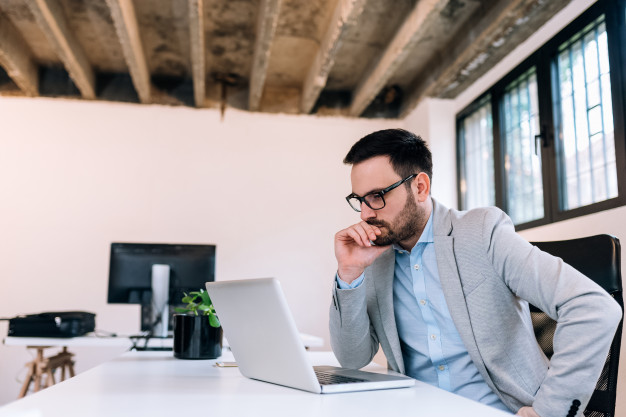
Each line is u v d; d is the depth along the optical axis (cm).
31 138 440
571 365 99
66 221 434
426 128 457
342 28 328
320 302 460
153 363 146
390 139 129
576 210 302
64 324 241
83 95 446
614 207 273
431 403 88
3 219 426
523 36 360
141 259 257
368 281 139
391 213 127
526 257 115
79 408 82
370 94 438
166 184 454
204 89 471
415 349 135
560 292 107
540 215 346
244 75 471
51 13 331
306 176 478
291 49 417
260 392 99
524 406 110
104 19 373
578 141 313
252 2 355
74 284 427
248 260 455
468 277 123
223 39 407
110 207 442
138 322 428
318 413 80
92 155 447
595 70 302
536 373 119
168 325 253
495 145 396
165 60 439
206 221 455
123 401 88
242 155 470
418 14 321
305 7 355
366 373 118
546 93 338
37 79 446
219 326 160
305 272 462
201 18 314
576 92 318
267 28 330
